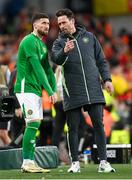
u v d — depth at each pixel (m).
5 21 53.12
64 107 22.17
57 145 27.59
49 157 24.33
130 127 35.69
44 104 29.72
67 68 21.97
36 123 21.97
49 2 54.91
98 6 55.53
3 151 23.95
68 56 21.92
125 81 42.97
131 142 32.59
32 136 22.00
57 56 21.61
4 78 27.34
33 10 53.09
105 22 53.28
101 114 21.95
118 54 50.34
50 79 22.33
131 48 52.72
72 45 21.42
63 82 22.11
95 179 19.14
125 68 48.78
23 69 21.92
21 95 21.92
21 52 21.94
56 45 22.00
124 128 36.62
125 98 41.66
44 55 22.11
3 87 24.84
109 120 31.19
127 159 27.02
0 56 42.94
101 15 55.56
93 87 21.89
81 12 55.47
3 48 46.47
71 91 21.94
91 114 21.97
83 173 21.47
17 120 26.98
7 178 19.88
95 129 21.95
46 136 29.30
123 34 53.69
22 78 21.92
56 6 55.09
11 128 28.31
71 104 21.92
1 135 27.33
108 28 52.34
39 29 22.02
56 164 24.55
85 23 52.25
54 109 27.98
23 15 52.47
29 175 20.88
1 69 27.34
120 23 55.28
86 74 21.91
